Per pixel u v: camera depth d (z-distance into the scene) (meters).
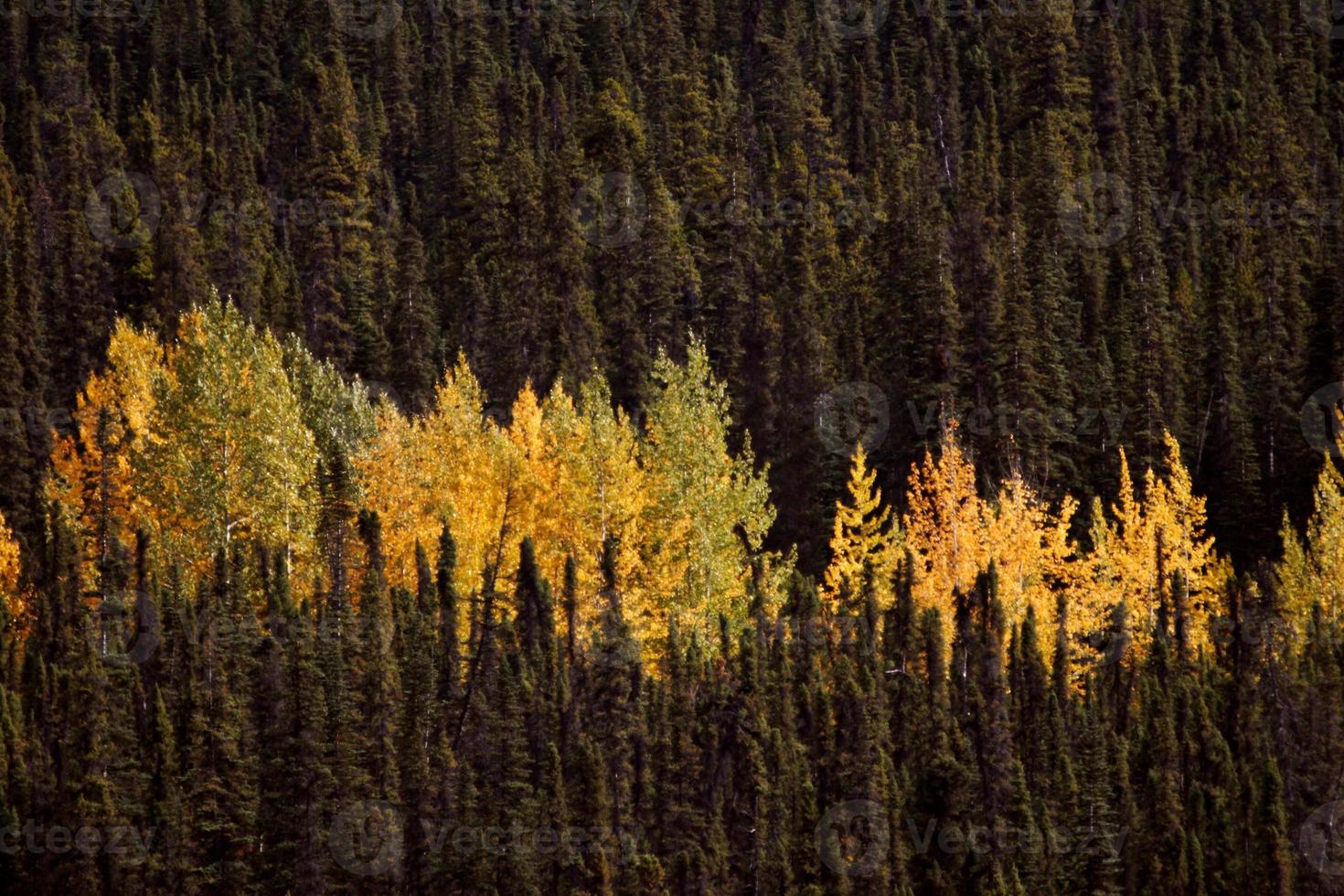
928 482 154.00
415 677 122.06
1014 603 141.00
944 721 128.00
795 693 125.88
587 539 135.25
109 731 119.12
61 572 130.25
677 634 128.75
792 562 140.25
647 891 115.38
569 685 124.00
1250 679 137.00
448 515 135.12
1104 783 126.38
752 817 120.88
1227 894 123.88
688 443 138.75
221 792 116.88
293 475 140.38
